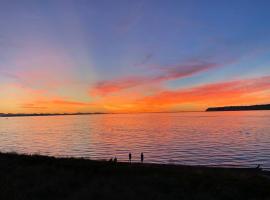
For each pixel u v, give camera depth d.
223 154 80.38
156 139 132.50
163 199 11.12
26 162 19.41
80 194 11.05
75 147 107.44
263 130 168.62
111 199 10.72
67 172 15.45
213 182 14.65
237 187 14.07
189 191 12.62
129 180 14.27
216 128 199.38
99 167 17.92
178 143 113.00
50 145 115.75
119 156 81.25
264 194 13.69
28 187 12.10
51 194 11.27
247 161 67.00
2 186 11.86
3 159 20.20
